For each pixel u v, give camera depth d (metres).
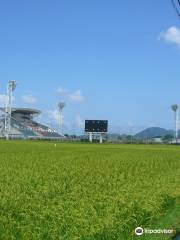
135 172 39.66
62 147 107.38
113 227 17.77
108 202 21.56
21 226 17.11
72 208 20.05
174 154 80.00
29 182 29.50
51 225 17.36
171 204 25.19
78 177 33.31
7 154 68.19
